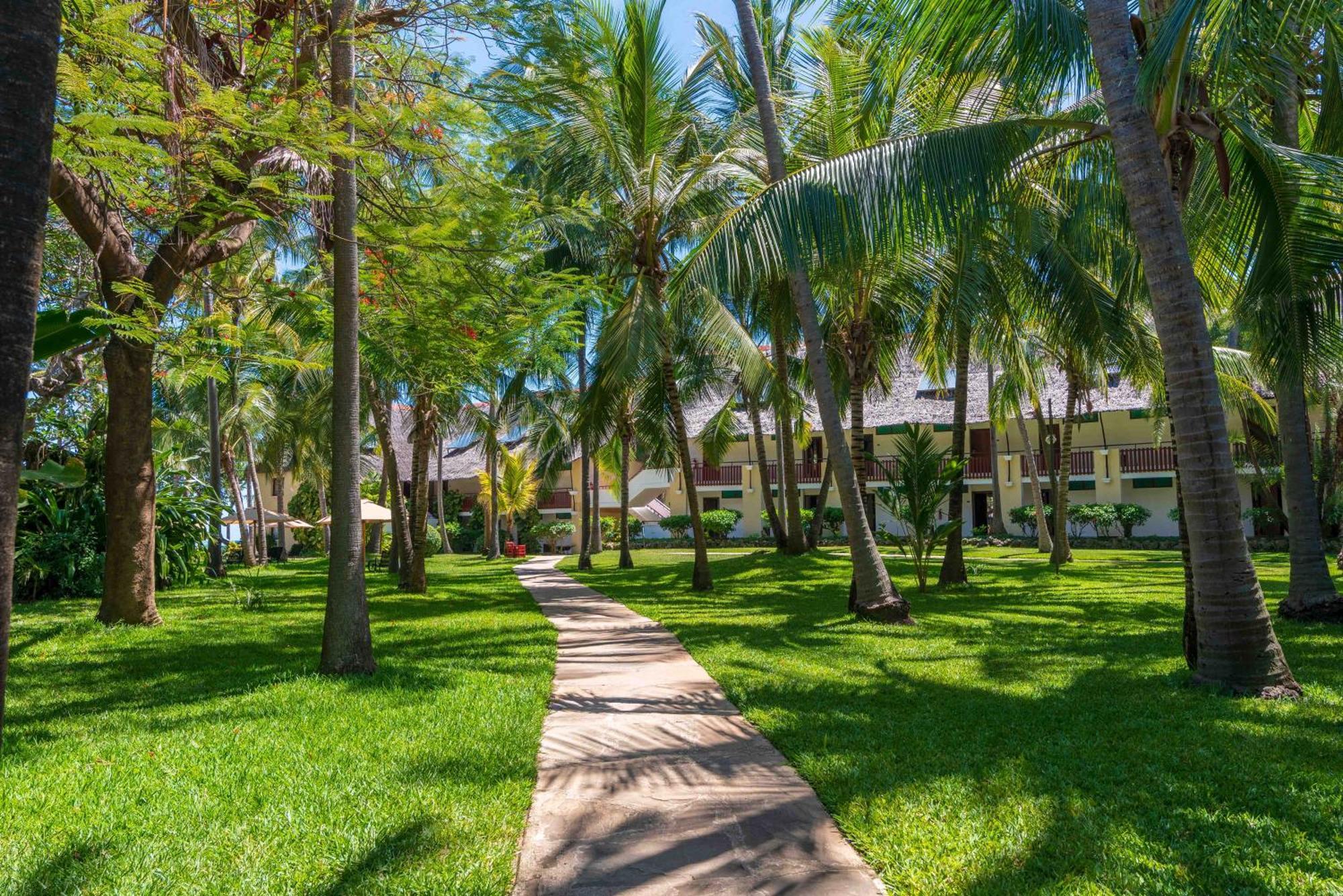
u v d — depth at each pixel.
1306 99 9.88
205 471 36.06
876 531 36.78
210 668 8.00
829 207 7.53
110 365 10.87
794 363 23.34
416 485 17.27
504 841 3.73
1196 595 6.77
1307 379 8.52
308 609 13.30
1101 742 5.19
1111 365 16.78
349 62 7.58
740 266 7.87
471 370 11.30
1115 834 3.72
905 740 5.32
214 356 7.49
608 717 6.19
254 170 7.41
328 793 4.30
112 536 10.94
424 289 9.33
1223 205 8.11
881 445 36.66
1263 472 27.80
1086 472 33.50
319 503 45.06
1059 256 12.84
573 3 8.09
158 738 5.38
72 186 8.62
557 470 35.22
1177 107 6.76
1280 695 6.28
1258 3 6.02
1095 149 8.80
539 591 17.84
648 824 4.02
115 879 3.30
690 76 18.59
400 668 7.94
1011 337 15.64
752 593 16.17
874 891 3.29
